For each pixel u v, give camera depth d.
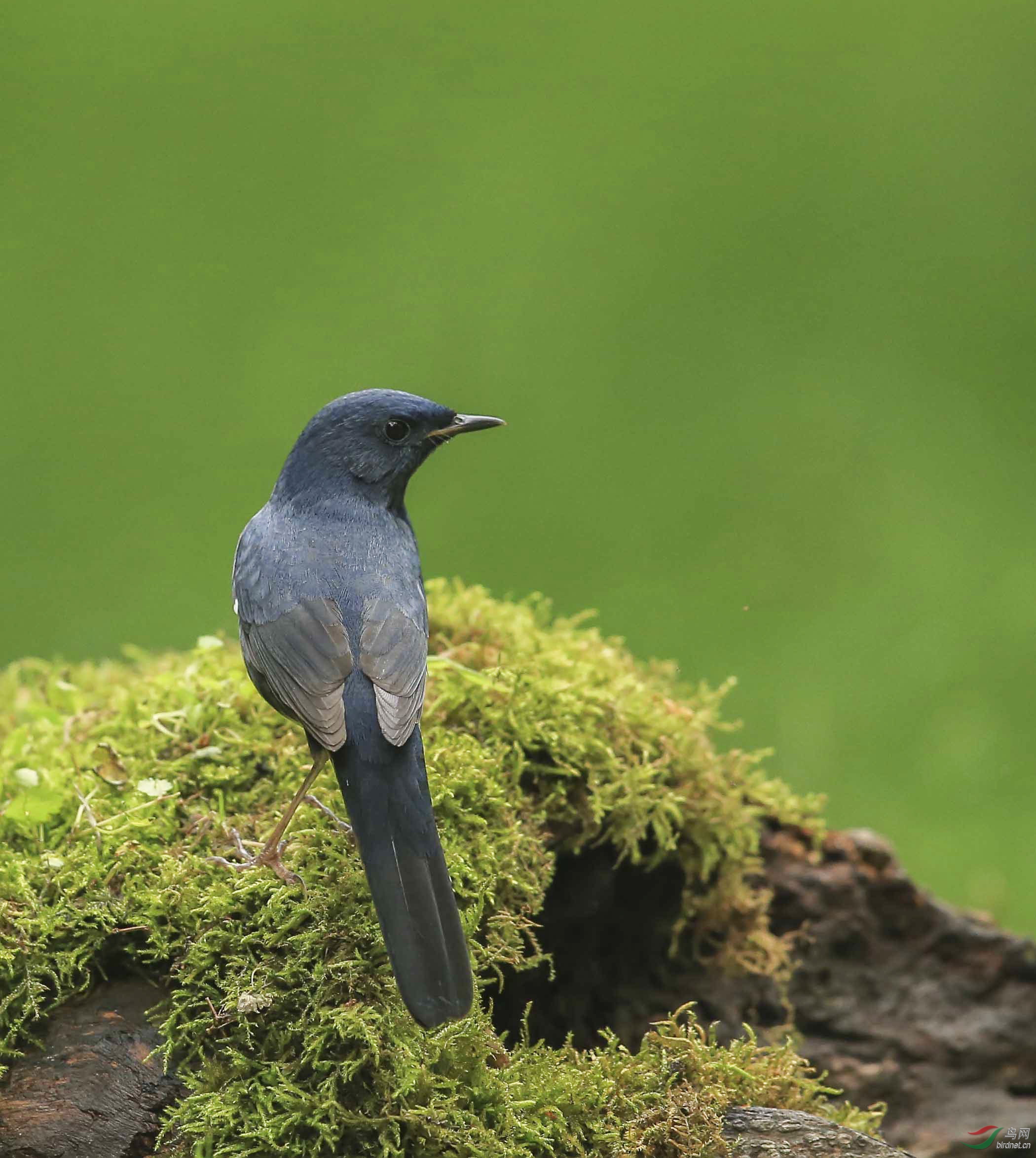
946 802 11.67
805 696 12.57
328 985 5.73
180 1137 5.58
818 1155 5.72
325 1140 5.53
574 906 7.18
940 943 8.09
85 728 7.88
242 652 6.63
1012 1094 7.88
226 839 6.61
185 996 5.88
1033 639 12.86
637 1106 5.94
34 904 6.16
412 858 5.50
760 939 7.73
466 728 7.33
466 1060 5.74
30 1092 5.65
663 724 7.64
